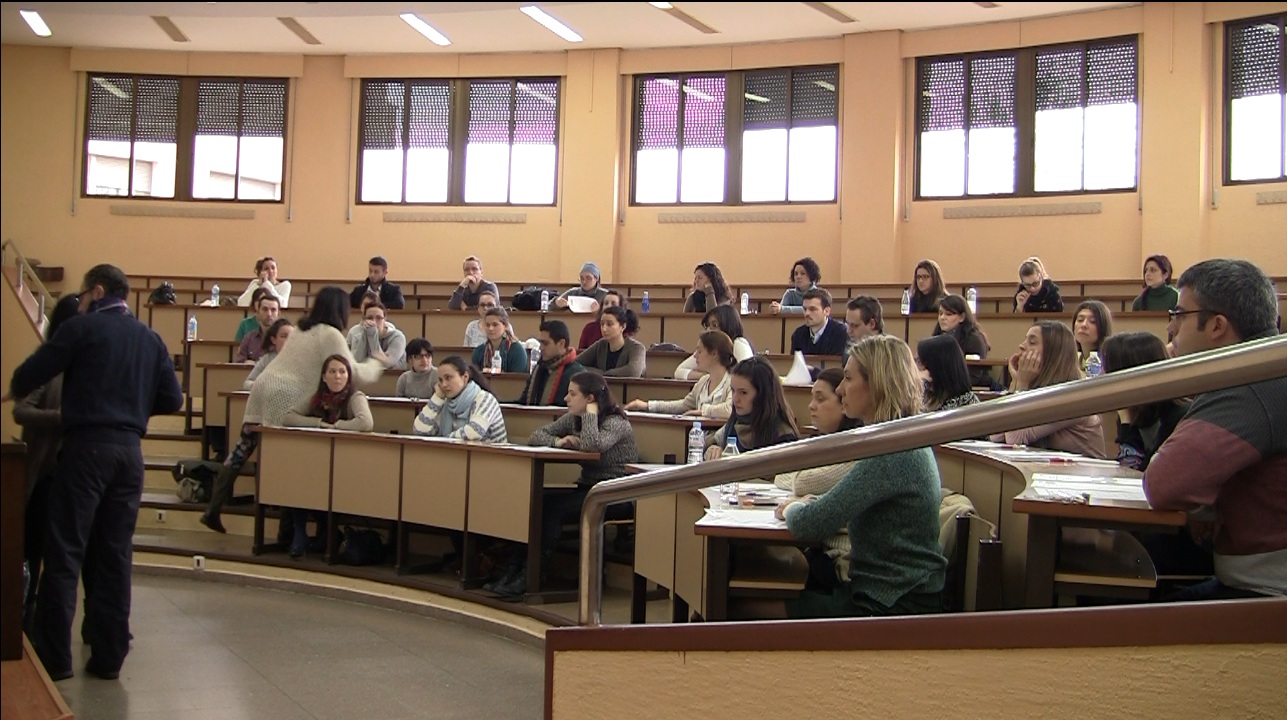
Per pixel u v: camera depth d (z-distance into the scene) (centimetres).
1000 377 660
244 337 838
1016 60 1188
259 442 637
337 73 1388
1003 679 176
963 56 1211
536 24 1256
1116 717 165
